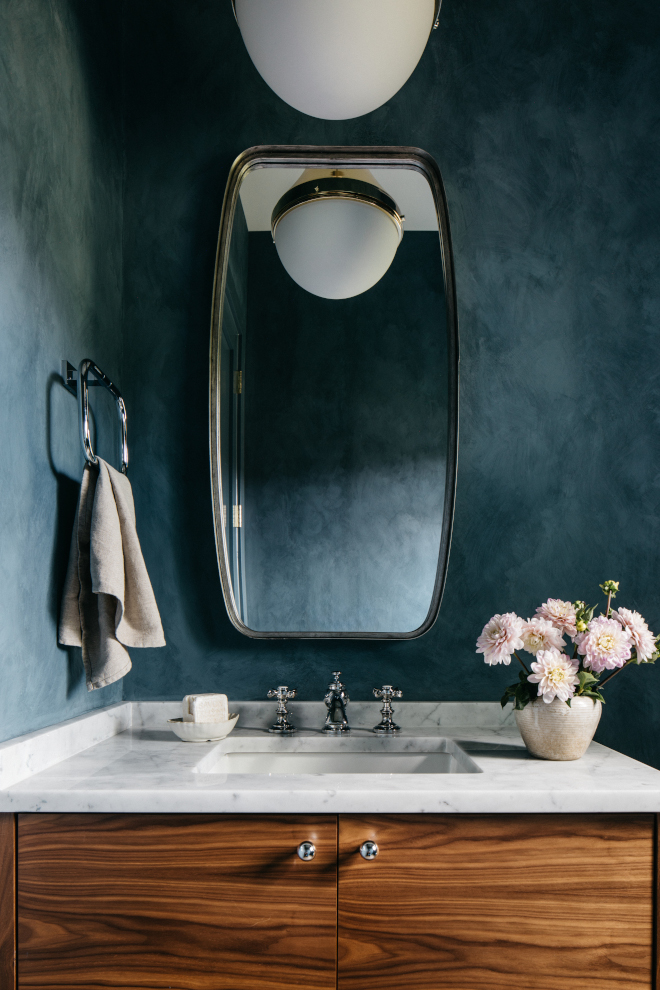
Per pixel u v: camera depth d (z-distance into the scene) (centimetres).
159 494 190
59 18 155
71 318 159
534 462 192
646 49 199
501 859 122
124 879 121
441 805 121
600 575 190
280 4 132
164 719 183
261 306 188
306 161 192
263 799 120
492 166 198
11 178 130
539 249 196
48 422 146
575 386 194
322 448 185
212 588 188
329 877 121
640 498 192
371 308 188
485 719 183
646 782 127
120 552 150
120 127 196
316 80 144
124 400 192
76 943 120
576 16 199
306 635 182
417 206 191
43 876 121
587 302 196
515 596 189
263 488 184
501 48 199
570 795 122
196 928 120
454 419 186
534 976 121
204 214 195
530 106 199
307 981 119
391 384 187
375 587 183
